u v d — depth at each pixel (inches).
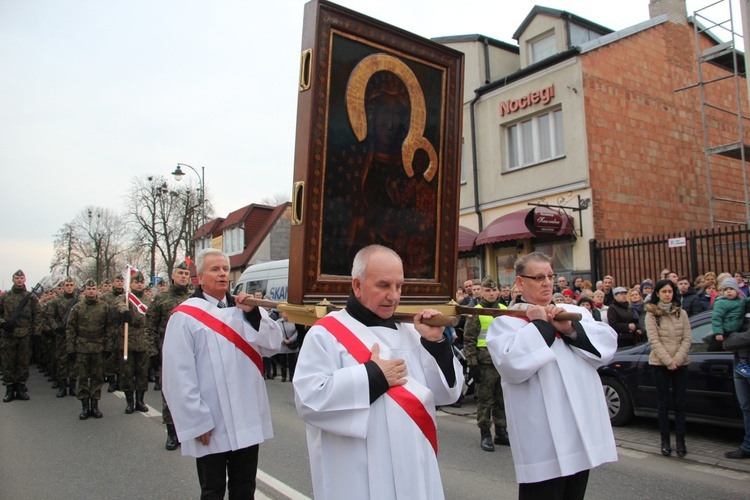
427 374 94.8
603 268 483.8
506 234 521.3
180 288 272.5
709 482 195.0
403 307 123.4
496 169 581.6
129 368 324.2
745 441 218.2
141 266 1802.4
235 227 1454.2
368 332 93.0
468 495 185.3
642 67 553.3
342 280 114.4
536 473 112.5
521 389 116.3
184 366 129.3
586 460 111.7
